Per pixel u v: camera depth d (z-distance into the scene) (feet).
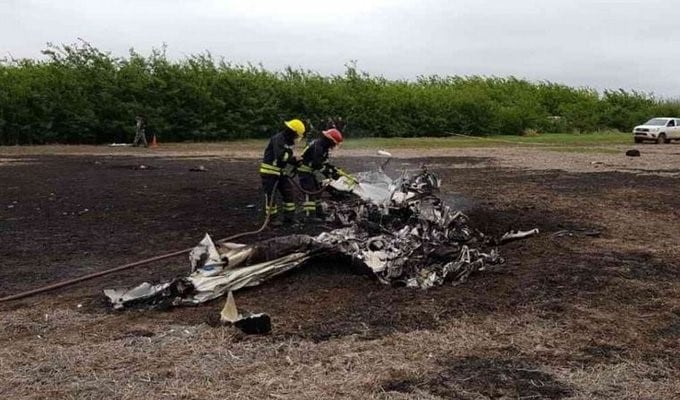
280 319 20.16
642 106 200.64
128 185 54.19
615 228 34.99
